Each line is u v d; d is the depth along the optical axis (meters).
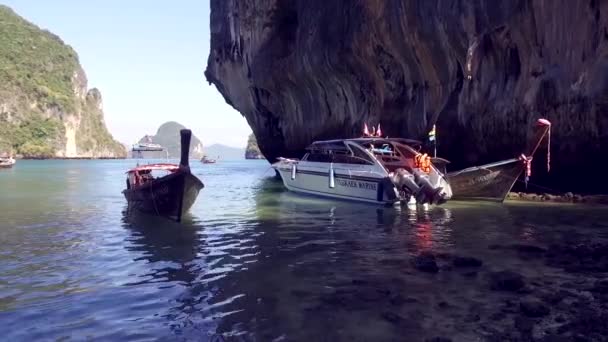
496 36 16.75
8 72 143.00
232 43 34.88
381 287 6.35
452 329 4.91
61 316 5.57
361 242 9.52
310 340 4.73
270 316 5.40
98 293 6.41
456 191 16.62
